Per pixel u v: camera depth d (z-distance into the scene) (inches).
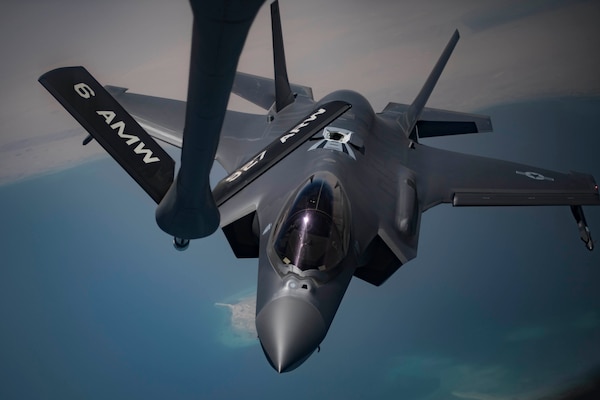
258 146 703.7
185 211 356.8
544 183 682.2
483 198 656.4
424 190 660.1
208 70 265.1
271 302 482.0
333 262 504.4
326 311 484.1
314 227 508.4
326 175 565.0
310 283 487.5
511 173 697.0
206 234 380.2
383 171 650.8
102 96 436.5
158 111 761.0
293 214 521.3
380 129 726.5
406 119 782.5
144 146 411.2
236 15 240.5
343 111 495.5
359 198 587.2
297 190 555.5
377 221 582.2
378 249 595.8
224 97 282.7
